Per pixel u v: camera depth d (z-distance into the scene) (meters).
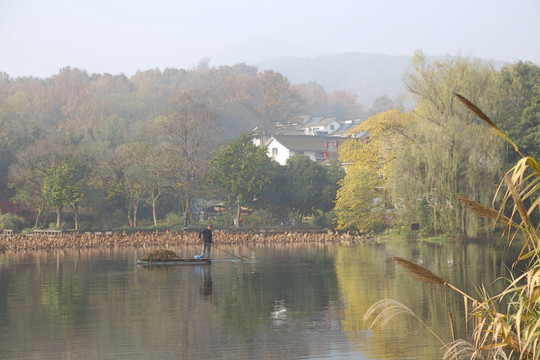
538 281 6.62
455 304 18.69
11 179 73.62
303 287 23.64
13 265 35.34
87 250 50.97
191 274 29.19
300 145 108.88
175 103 88.00
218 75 194.38
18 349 13.27
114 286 24.47
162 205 82.50
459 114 53.09
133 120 126.38
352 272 29.33
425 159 52.88
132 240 56.41
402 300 19.69
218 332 15.04
